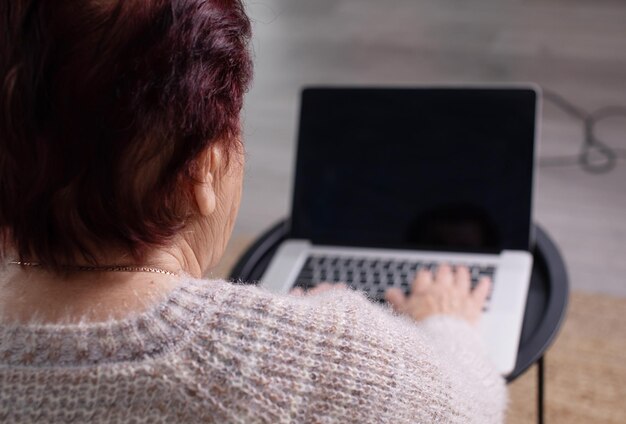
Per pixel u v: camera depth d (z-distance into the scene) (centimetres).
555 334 109
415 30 345
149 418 51
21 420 50
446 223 126
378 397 55
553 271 121
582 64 312
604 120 279
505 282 117
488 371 87
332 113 130
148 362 51
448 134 127
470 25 346
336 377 54
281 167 264
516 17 349
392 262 124
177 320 53
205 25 53
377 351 56
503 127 124
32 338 52
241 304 55
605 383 180
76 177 51
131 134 51
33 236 53
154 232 55
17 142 51
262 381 52
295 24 352
